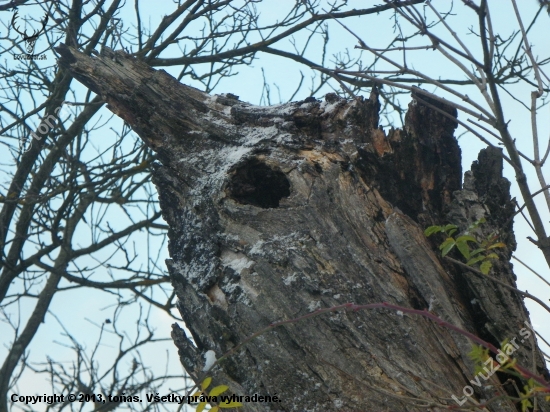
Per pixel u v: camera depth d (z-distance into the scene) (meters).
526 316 4.65
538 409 4.22
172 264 5.07
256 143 5.14
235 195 5.03
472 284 4.52
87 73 5.80
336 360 4.28
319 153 5.02
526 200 3.65
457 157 5.45
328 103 5.44
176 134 5.48
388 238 4.63
